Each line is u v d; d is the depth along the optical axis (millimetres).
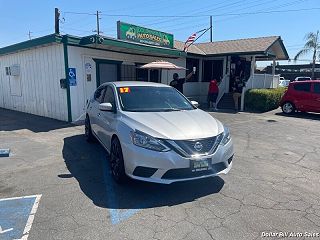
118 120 4727
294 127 10281
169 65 12102
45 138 7992
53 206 3869
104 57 11602
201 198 4145
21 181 4781
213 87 15133
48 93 11453
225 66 18188
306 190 4496
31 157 6168
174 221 3498
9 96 14578
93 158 6086
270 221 3514
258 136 8641
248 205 3938
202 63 19000
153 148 3973
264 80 17594
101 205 3906
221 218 3578
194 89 18469
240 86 15891
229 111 14719
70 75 10328
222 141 4352
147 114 4754
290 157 6395
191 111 5219
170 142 3963
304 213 3729
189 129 4234
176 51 14070
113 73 12242
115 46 10594
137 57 13305
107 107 5086
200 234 3221
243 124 10789
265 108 14656
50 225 3389
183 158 3932
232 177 5008
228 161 4543
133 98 5410
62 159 6020
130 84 5934
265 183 4758
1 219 3523
